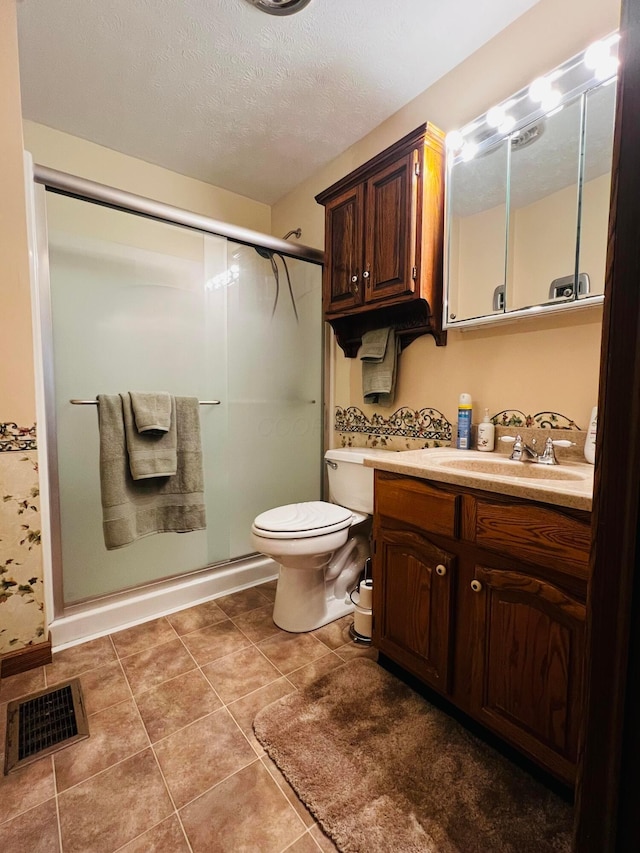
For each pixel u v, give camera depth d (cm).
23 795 98
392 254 170
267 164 238
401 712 124
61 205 163
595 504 46
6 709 126
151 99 186
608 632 44
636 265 41
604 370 45
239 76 172
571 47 134
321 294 248
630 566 42
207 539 211
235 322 220
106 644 160
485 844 87
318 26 147
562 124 134
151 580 192
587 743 47
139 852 86
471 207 159
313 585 172
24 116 198
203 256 207
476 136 156
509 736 103
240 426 224
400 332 188
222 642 162
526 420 150
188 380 204
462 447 162
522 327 150
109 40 153
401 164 165
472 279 160
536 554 96
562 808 95
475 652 110
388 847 87
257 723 119
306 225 256
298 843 88
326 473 259
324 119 199
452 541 117
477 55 160
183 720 121
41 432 153
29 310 143
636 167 41
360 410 228
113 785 101
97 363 178
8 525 142
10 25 134
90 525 179
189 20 145
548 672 95
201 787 101
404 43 155
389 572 136
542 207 140
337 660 150
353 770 104
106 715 123
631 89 42
